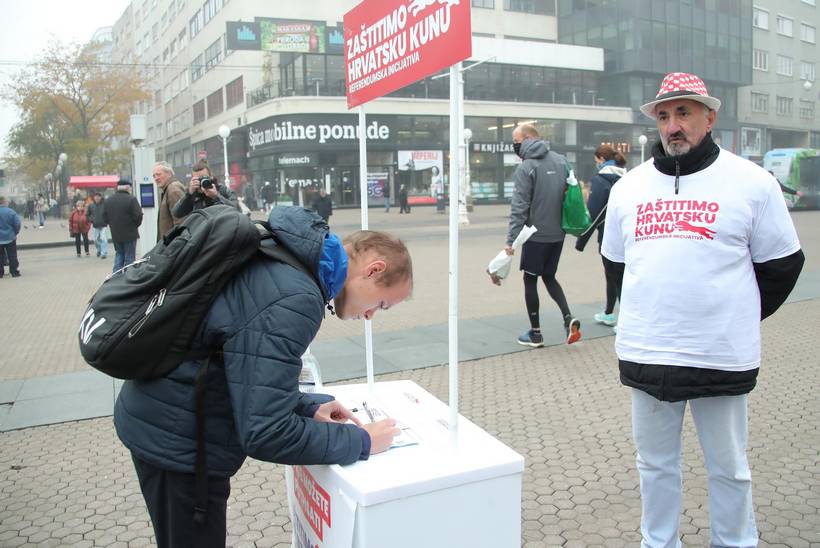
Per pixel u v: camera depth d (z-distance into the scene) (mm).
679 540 2445
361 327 6938
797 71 52281
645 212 2221
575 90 40656
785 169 29562
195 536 1676
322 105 35000
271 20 33562
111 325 1493
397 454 1770
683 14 41125
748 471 2262
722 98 45000
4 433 4148
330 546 1746
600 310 7441
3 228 12625
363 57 2520
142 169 10930
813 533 2748
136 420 1621
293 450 1551
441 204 32969
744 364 2117
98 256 16219
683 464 3471
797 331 6352
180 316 1500
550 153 5492
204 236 1511
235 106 41031
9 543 2840
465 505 1675
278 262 1596
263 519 3008
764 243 2111
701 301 2105
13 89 41406
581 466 3482
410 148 37406
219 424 1631
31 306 9188
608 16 40250
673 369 2143
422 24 1990
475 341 6176
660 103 2135
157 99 61125
